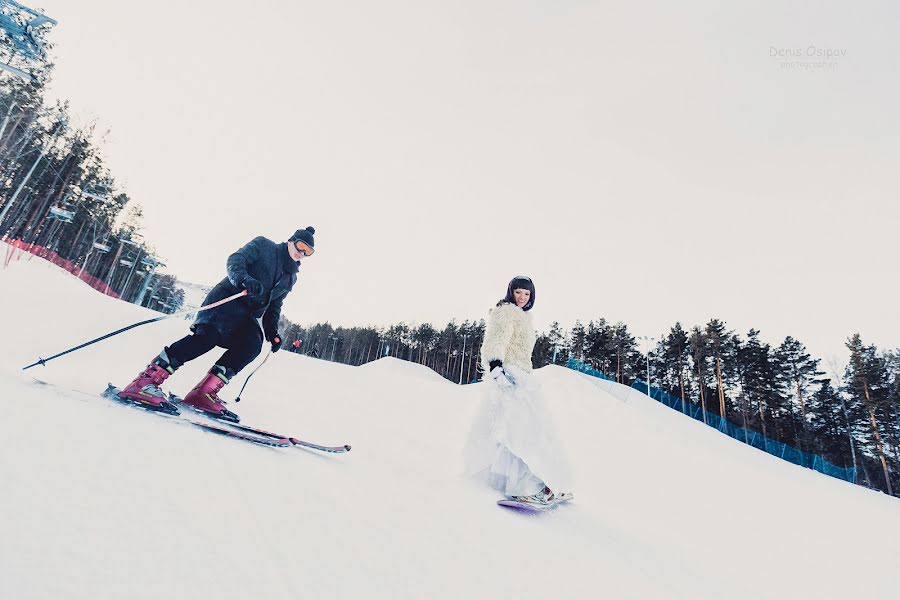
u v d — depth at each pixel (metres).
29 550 0.77
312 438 3.08
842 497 7.04
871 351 37.47
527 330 3.12
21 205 33.00
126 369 4.09
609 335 49.31
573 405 12.12
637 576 1.75
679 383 45.06
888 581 2.72
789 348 41.16
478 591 1.19
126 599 0.72
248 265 3.04
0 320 4.67
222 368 2.88
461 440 4.54
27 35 9.81
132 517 1.00
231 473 1.51
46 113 31.55
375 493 1.86
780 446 34.34
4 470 1.01
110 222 44.56
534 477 2.65
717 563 2.35
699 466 6.80
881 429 34.66
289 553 1.07
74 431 1.42
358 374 10.35
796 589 2.23
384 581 1.08
